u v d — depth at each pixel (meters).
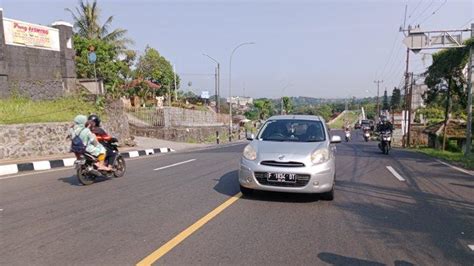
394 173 11.91
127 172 11.43
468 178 11.11
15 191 8.52
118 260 4.58
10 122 14.55
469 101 18.59
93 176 9.60
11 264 4.45
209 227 5.91
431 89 26.64
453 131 29.48
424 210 7.19
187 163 13.71
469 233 5.81
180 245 5.11
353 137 50.38
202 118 41.84
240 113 78.94
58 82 20.92
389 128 20.53
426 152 21.88
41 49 20.91
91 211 6.77
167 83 48.56
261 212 6.81
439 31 19.00
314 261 4.66
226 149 21.34
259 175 7.34
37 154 14.77
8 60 18.83
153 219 6.30
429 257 4.84
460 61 21.08
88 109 19.36
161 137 29.16
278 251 4.96
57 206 7.12
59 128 15.77
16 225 5.93
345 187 9.40
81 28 35.22
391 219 6.54
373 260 4.73
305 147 7.70
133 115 30.34
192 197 7.94
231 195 8.14
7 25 18.92
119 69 34.28
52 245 5.07
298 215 6.68
